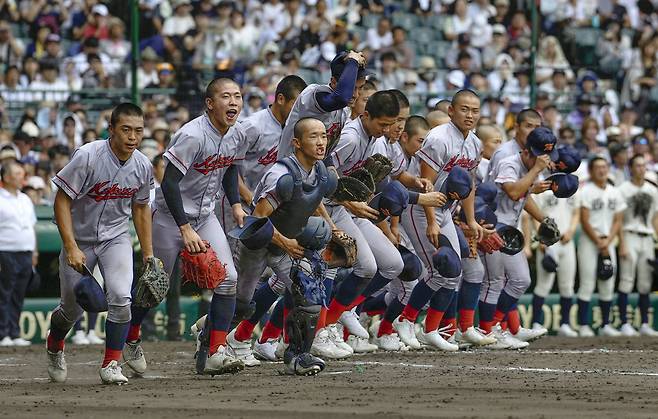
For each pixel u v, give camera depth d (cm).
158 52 5331
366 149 2842
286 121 2728
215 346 2514
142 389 2308
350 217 2864
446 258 3136
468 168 3222
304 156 2436
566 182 3388
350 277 2889
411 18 5988
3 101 4916
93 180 2391
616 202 4569
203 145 2512
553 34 5975
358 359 3077
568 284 4531
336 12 5997
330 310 2919
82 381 2581
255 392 2216
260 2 5816
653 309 4819
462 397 2103
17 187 3975
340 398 2092
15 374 2811
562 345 3806
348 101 2614
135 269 4041
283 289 2822
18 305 3997
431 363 2944
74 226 2447
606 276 4541
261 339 3002
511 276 3512
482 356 3192
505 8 5991
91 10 5466
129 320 2447
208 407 1962
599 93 5706
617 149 4884
